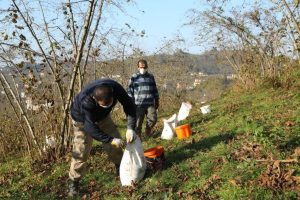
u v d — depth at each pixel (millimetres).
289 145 6055
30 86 8680
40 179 7668
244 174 5348
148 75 9297
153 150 6672
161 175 6223
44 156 8836
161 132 10133
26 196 6879
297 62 13547
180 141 8383
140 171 6258
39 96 8961
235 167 5719
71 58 9195
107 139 5906
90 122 5879
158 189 5777
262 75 15227
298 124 7258
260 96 12484
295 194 4605
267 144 6105
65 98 9250
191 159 6688
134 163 6207
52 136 8992
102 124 6332
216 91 21453
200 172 5980
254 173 5316
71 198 6422
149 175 6414
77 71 8523
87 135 6312
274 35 14250
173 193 5566
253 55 15594
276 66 14508
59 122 9055
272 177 4961
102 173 7219
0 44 8398
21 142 11289
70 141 9094
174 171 6266
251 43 15359
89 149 6414
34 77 8688
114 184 6617
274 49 14531
